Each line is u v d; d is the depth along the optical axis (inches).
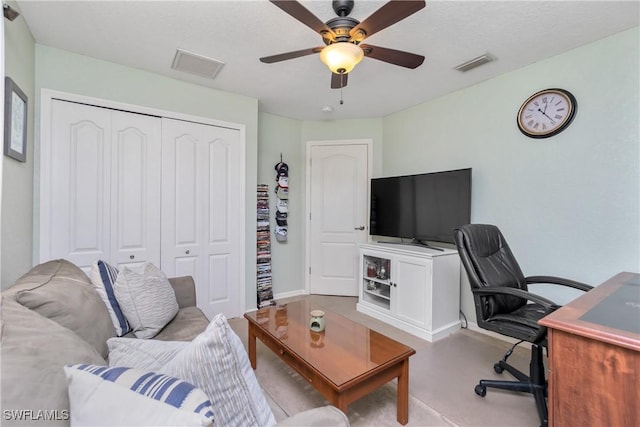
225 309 124.2
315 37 83.4
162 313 68.9
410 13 56.7
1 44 50.1
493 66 100.1
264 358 93.7
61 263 65.2
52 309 44.4
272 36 82.9
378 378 60.2
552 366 43.2
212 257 120.6
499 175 107.6
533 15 73.2
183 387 24.2
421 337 108.1
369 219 153.4
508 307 77.9
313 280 164.7
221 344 30.6
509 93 104.6
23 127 76.2
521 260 101.7
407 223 131.0
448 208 116.3
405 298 115.0
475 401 72.4
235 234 126.0
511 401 72.3
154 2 69.3
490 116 110.2
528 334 65.6
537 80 97.3
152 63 99.0
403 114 145.1
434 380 81.2
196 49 90.0
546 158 95.7
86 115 95.3
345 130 161.2
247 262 130.0
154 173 107.5
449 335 110.7
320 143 162.9
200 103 116.4
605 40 83.4
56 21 76.7
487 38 83.4
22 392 24.6
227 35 82.5
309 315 86.6
